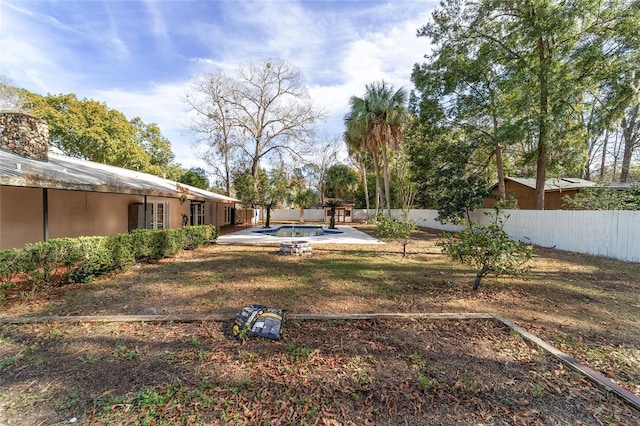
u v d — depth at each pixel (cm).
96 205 891
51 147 1647
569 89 980
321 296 432
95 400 193
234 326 295
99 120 1750
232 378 220
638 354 264
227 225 2138
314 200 3095
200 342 277
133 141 2005
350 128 1925
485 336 296
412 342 281
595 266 661
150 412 183
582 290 470
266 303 397
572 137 1083
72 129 1591
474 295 441
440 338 291
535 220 1040
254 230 1711
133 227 1036
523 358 254
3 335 286
